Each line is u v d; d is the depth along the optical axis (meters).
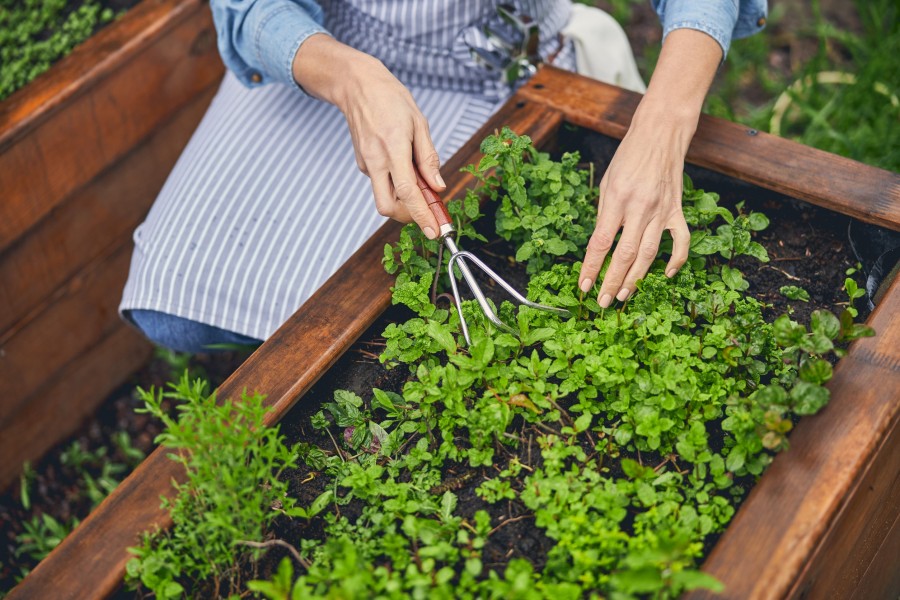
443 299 1.54
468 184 1.59
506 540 1.26
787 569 1.10
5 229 1.96
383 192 1.49
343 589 1.08
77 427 2.38
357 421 1.39
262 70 1.80
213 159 1.86
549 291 1.54
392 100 1.50
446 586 1.13
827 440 1.20
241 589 1.26
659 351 1.36
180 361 2.45
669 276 1.44
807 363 1.24
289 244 1.74
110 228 2.23
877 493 1.32
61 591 1.18
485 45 1.82
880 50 2.65
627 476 1.30
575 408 1.34
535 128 1.66
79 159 2.06
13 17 2.25
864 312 1.47
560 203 1.53
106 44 2.06
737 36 1.81
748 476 1.28
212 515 1.18
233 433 1.23
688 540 1.15
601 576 1.15
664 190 1.45
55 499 2.26
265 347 1.42
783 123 2.63
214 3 1.76
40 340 2.16
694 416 1.31
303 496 1.35
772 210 1.59
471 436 1.32
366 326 1.46
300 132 1.86
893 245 1.49
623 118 1.66
